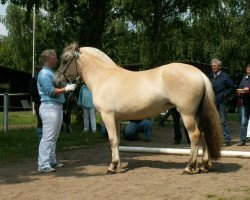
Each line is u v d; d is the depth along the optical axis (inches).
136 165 361.1
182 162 371.6
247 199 236.7
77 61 341.4
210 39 1465.3
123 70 332.2
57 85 343.0
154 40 1068.5
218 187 269.4
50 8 756.6
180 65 310.2
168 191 260.2
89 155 430.9
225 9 1475.1
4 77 1724.9
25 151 459.5
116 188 271.9
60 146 497.4
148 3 1034.1
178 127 515.8
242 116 490.9
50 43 837.2
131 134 554.6
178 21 1082.7
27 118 974.4
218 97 478.6
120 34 842.8
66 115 638.5
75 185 284.4
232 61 1497.3
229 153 378.0
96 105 332.2
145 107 313.3
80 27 780.0
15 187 283.6
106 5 788.0
